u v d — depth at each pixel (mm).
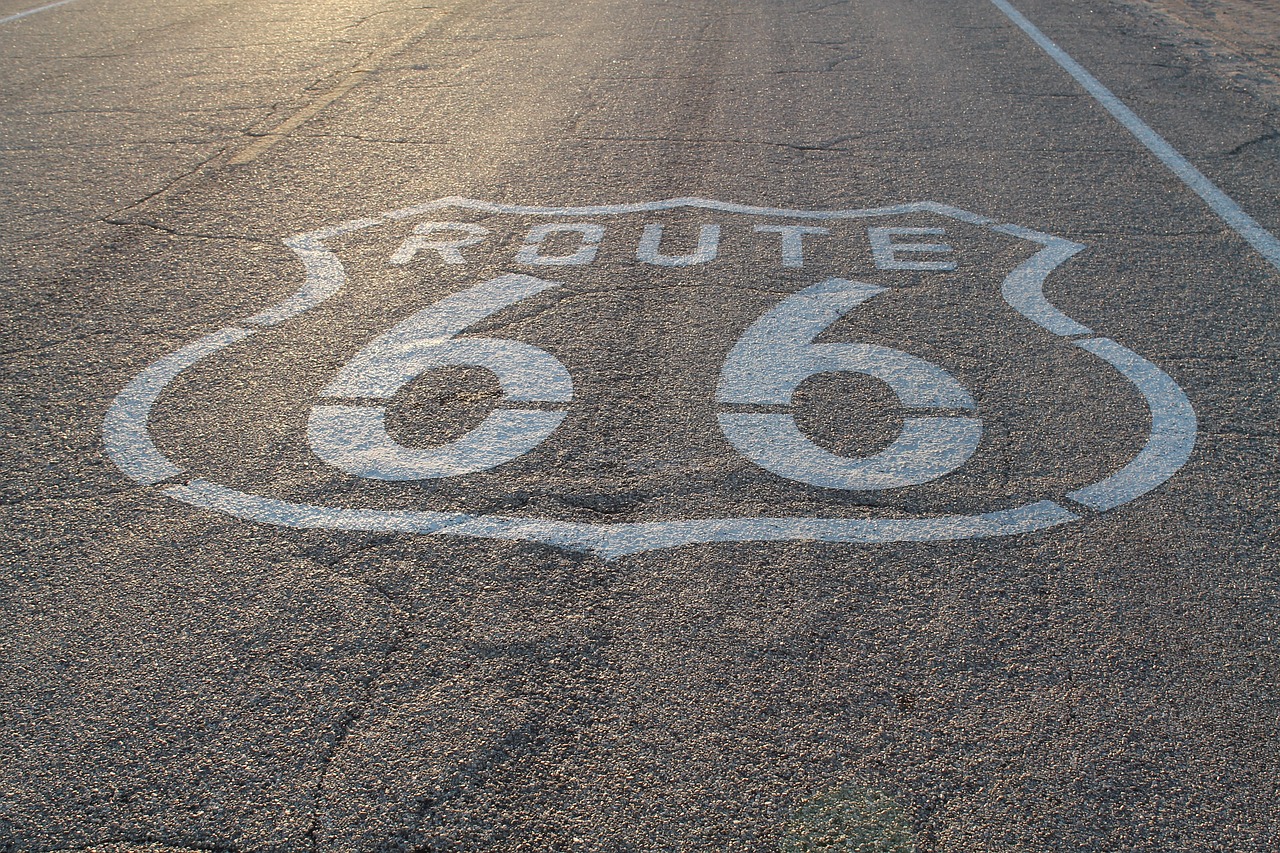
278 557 2811
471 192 5395
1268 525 2912
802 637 2533
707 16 9477
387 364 3768
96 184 5539
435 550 2830
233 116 6660
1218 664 2451
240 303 4230
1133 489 3062
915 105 6762
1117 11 9484
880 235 4840
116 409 3506
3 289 4363
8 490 3098
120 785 2172
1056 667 2447
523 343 3906
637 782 2170
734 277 4434
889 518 2947
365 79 7484
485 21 9398
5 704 2361
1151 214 5043
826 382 3631
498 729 2291
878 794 2145
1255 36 8539
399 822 2088
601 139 6188
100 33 9031
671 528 2912
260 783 2172
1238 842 2039
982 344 3873
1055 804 2117
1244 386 3584
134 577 2746
